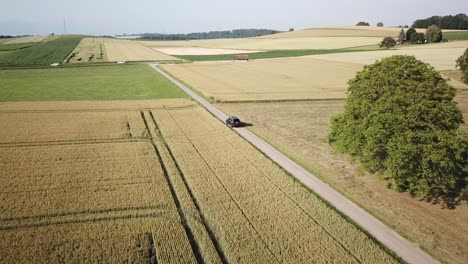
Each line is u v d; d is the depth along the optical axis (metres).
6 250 19.42
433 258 19.97
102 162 32.69
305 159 34.53
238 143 39.16
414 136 25.50
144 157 34.19
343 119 31.66
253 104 61.06
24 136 40.25
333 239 21.34
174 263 18.88
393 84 28.80
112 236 21.06
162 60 142.38
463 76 78.38
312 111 56.16
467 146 24.97
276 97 66.12
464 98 66.00
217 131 43.78
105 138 40.16
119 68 112.88
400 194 27.39
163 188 27.50
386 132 26.28
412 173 25.55
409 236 21.91
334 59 130.38
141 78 91.00
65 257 19.00
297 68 112.25
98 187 27.44
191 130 44.19
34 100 61.47
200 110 55.22
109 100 62.84
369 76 30.81
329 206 25.55
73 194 26.12
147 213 23.78
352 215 24.34
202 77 93.44
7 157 33.28
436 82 28.28
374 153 27.08
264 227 22.44
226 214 23.94
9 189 26.58
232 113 54.22
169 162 33.09
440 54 123.12
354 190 28.06
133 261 18.92
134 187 27.59
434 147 24.75
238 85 80.69
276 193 27.08
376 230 22.62
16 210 23.55
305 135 42.81
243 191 27.41
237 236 21.48
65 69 107.94
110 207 24.38
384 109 27.69
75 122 47.03
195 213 24.06
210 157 34.75
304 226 22.59
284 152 36.69
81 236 20.95
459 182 28.17
